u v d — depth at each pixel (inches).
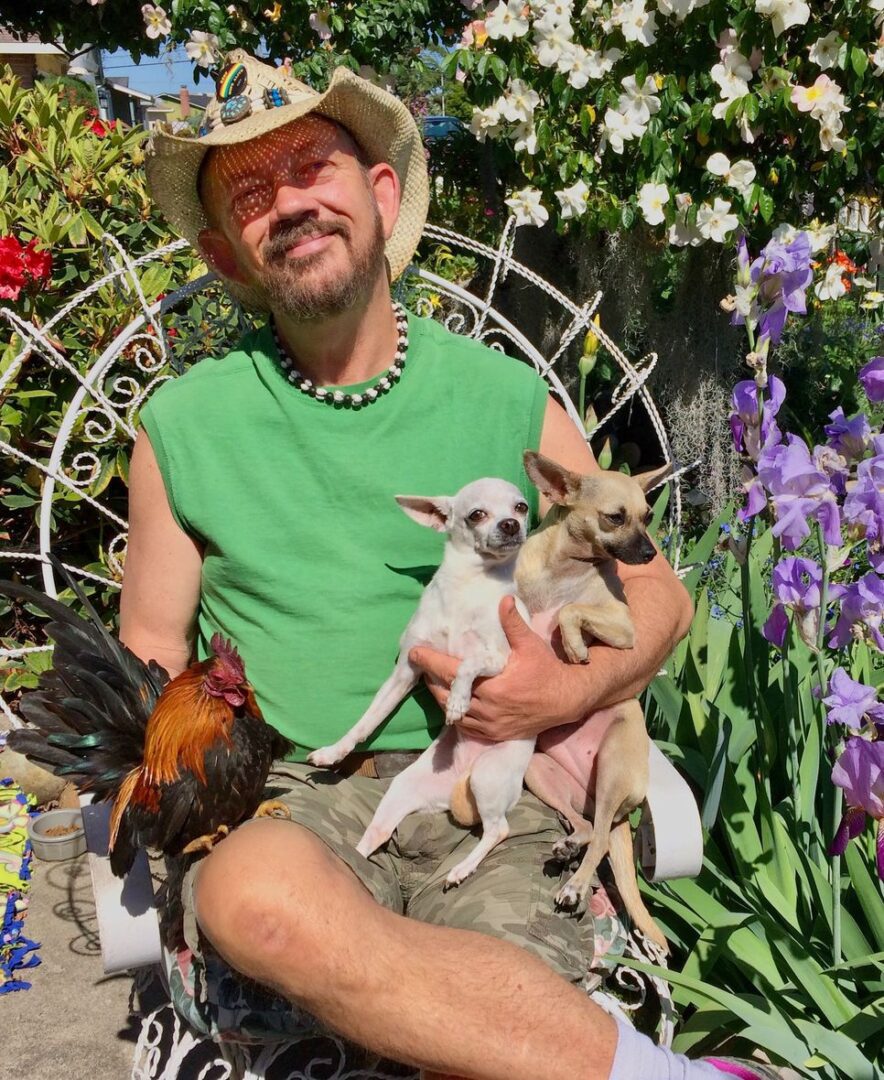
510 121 74.0
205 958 32.6
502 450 40.3
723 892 41.5
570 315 95.5
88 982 45.1
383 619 37.8
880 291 103.7
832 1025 34.3
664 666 49.2
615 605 37.8
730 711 45.6
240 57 39.2
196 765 31.6
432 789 36.6
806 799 39.6
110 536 72.8
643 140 73.0
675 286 89.0
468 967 28.2
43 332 49.1
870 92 74.9
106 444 67.1
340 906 28.4
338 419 38.0
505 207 99.3
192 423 38.1
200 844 32.1
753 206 75.3
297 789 36.5
